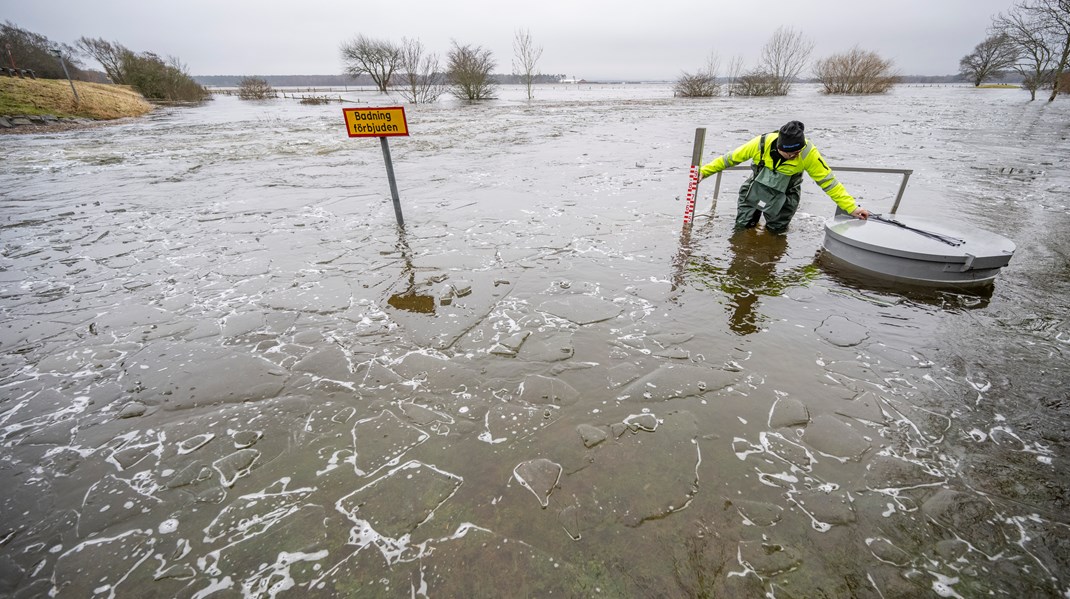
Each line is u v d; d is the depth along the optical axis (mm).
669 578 1670
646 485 2053
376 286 4137
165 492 2090
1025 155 10039
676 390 2678
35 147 14109
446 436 2377
